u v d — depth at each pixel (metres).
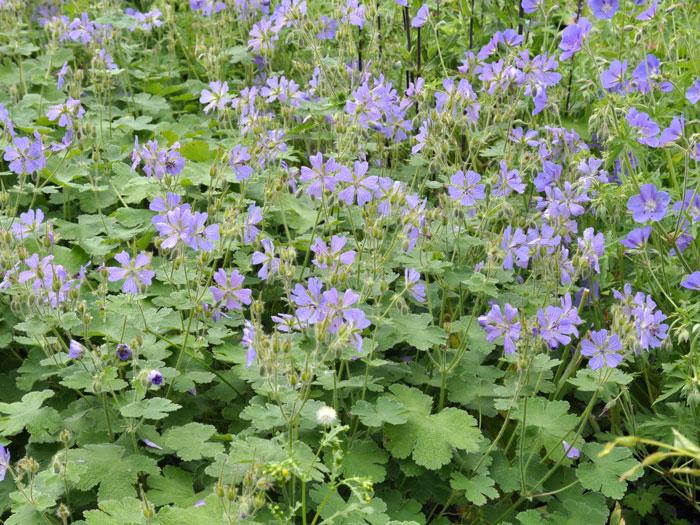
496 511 1.53
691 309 1.58
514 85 1.77
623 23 1.95
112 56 2.27
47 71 2.19
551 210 1.65
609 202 1.74
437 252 1.64
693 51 1.85
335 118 1.71
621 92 1.88
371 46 1.91
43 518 1.38
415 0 2.11
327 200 1.57
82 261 1.72
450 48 2.07
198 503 1.37
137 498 1.41
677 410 1.59
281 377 1.46
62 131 2.03
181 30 2.40
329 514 1.41
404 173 1.90
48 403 1.57
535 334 1.46
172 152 1.64
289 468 1.34
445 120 1.65
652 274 1.62
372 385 1.50
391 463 1.54
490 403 1.60
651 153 1.90
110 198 1.87
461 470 1.51
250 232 1.59
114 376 1.45
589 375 1.48
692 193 1.70
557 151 1.76
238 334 1.65
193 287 1.61
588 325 1.71
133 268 1.50
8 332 1.62
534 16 2.13
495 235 1.69
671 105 1.88
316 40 1.96
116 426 1.50
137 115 2.15
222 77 2.17
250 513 1.33
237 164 1.66
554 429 1.52
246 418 1.43
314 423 1.47
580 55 2.02
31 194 1.88
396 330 1.58
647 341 1.49
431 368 1.61
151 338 1.54
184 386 1.52
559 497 1.52
